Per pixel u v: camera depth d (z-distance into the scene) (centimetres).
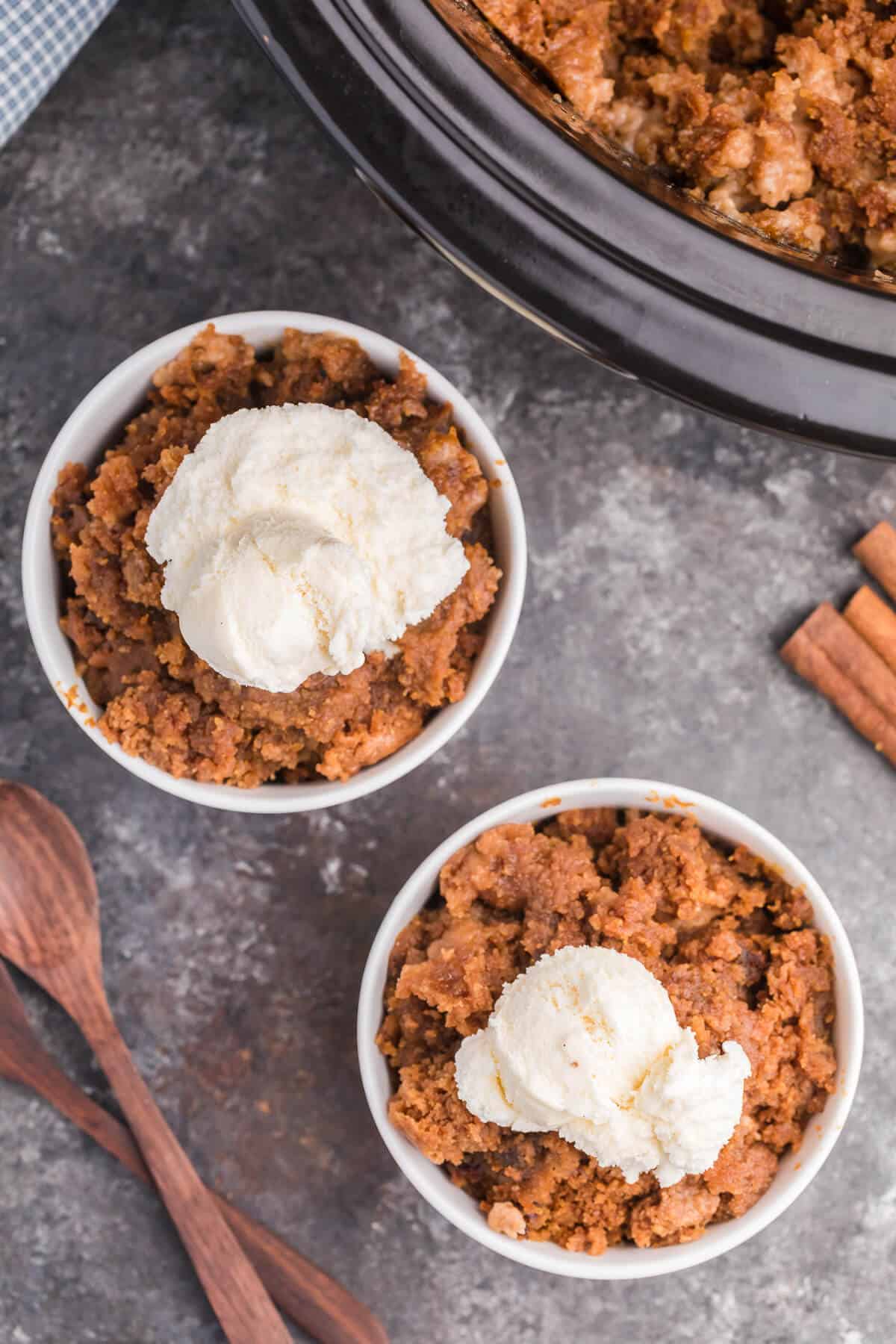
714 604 61
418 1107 55
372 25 51
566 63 54
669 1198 54
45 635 55
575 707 61
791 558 60
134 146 60
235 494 53
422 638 54
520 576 55
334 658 53
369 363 55
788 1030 55
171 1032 61
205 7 60
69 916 59
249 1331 59
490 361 60
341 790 55
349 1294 60
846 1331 60
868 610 60
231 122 60
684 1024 54
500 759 61
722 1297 61
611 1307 61
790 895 56
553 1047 53
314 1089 61
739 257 52
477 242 53
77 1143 61
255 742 55
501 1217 54
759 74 55
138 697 55
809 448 60
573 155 52
